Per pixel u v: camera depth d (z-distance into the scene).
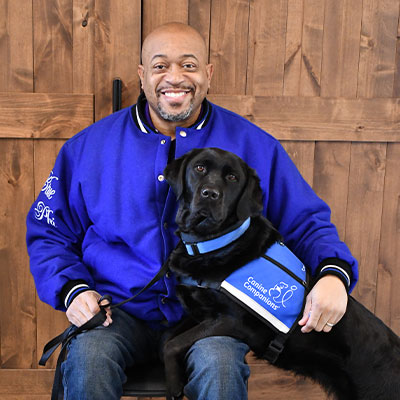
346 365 1.48
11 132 2.08
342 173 2.22
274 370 2.28
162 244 1.59
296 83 2.15
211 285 1.40
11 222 2.15
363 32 2.13
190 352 1.38
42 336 2.22
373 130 2.20
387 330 1.55
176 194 1.50
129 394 1.44
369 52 2.15
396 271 2.29
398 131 2.20
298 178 1.75
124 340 1.49
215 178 1.41
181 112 1.64
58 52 2.05
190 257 1.46
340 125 2.18
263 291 1.39
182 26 1.66
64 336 1.55
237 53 2.11
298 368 1.54
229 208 1.42
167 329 1.60
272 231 1.53
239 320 1.40
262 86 2.14
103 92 2.09
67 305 1.50
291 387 2.30
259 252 1.44
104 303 1.50
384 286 2.30
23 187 2.13
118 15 2.04
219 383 1.29
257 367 2.27
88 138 1.71
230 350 1.35
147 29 2.08
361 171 2.23
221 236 1.42
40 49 2.05
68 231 1.71
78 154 1.71
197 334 1.41
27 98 2.07
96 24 2.05
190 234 1.46
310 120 2.17
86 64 2.07
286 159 1.75
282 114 2.16
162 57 1.61
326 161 2.21
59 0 2.02
